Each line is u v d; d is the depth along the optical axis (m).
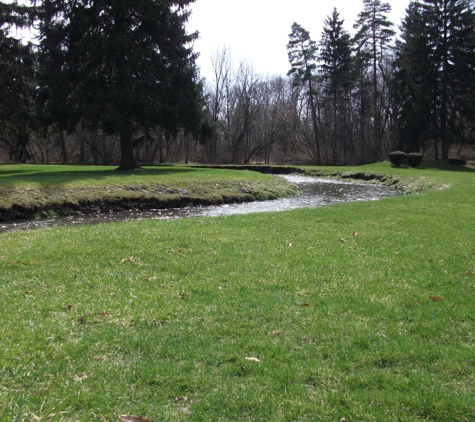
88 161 58.94
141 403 3.26
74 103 24.88
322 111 60.81
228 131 58.69
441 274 6.21
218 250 7.62
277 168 43.91
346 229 9.57
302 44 52.62
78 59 24.84
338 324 4.59
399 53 47.44
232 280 6.06
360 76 53.75
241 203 19.28
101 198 16.89
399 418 3.09
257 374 3.67
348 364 3.80
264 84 61.72
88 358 3.92
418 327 4.51
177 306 5.13
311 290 5.62
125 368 3.75
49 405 3.15
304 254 7.36
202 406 3.23
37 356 3.91
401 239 8.45
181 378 3.59
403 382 3.50
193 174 23.55
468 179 23.69
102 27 25.41
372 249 7.68
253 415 3.15
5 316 4.83
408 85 43.59
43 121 25.09
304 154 65.81
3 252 7.47
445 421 3.07
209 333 4.43
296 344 4.20
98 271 6.54
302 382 3.55
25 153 31.45
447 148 42.81
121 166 27.66
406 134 44.06
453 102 41.53
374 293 5.47
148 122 26.38
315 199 20.53
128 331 4.48
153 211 16.72
